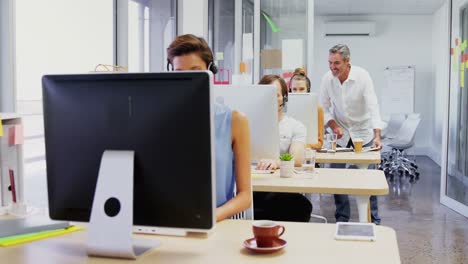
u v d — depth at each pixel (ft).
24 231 5.05
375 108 13.89
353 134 14.35
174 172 4.16
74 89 4.39
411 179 24.85
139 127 4.19
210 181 4.12
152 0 16.26
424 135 34.55
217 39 19.66
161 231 4.94
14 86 9.14
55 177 4.56
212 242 4.67
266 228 4.32
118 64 13.76
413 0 29.27
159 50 16.78
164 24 16.96
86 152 4.40
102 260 4.19
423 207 18.24
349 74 13.97
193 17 16.93
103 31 13.26
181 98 4.08
